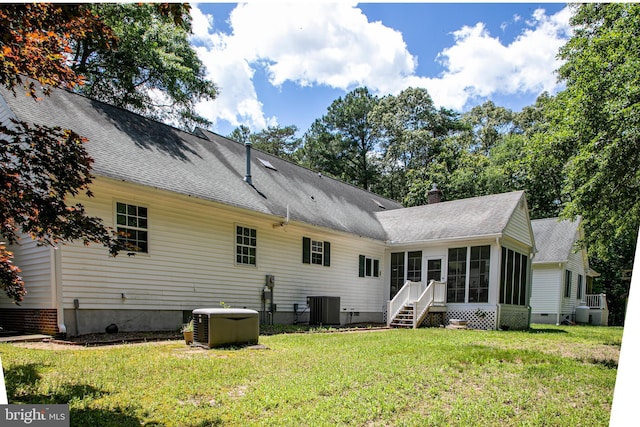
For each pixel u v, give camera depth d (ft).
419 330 40.78
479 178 97.50
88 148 28.12
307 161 132.67
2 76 11.57
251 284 38.17
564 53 39.96
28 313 26.84
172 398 12.63
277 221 40.11
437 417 12.02
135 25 56.59
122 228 28.53
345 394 13.94
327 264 47.37
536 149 35.58
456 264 49.39
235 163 45.73
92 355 18.47
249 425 10.75
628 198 29.07
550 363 21.72
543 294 68.95
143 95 70.44
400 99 123.34
